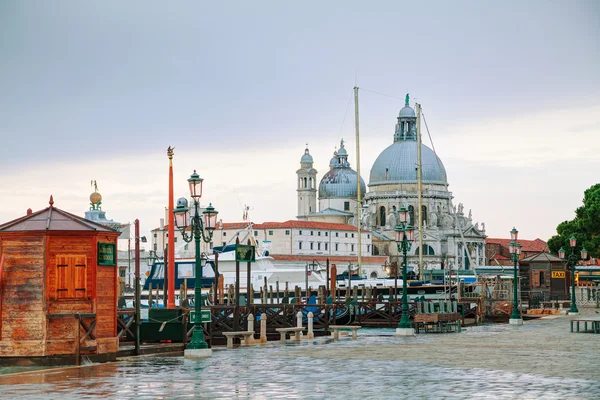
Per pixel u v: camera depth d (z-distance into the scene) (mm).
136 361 41438
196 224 45156
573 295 91500
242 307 62312
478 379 32531
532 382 31547
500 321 91562
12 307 40438
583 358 40812
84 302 41000
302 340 58688
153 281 116000
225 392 29781
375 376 33781
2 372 38844
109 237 42062
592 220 160125
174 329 48562
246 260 61406
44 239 40500
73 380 33719
